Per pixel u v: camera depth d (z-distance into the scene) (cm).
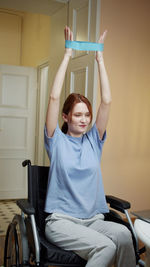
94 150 178
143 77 340
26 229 162
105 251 140
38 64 433
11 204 411
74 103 169
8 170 422
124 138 335
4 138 419
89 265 138
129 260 153
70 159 167
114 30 318
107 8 312
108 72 320
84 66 301
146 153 349
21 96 427
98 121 182
